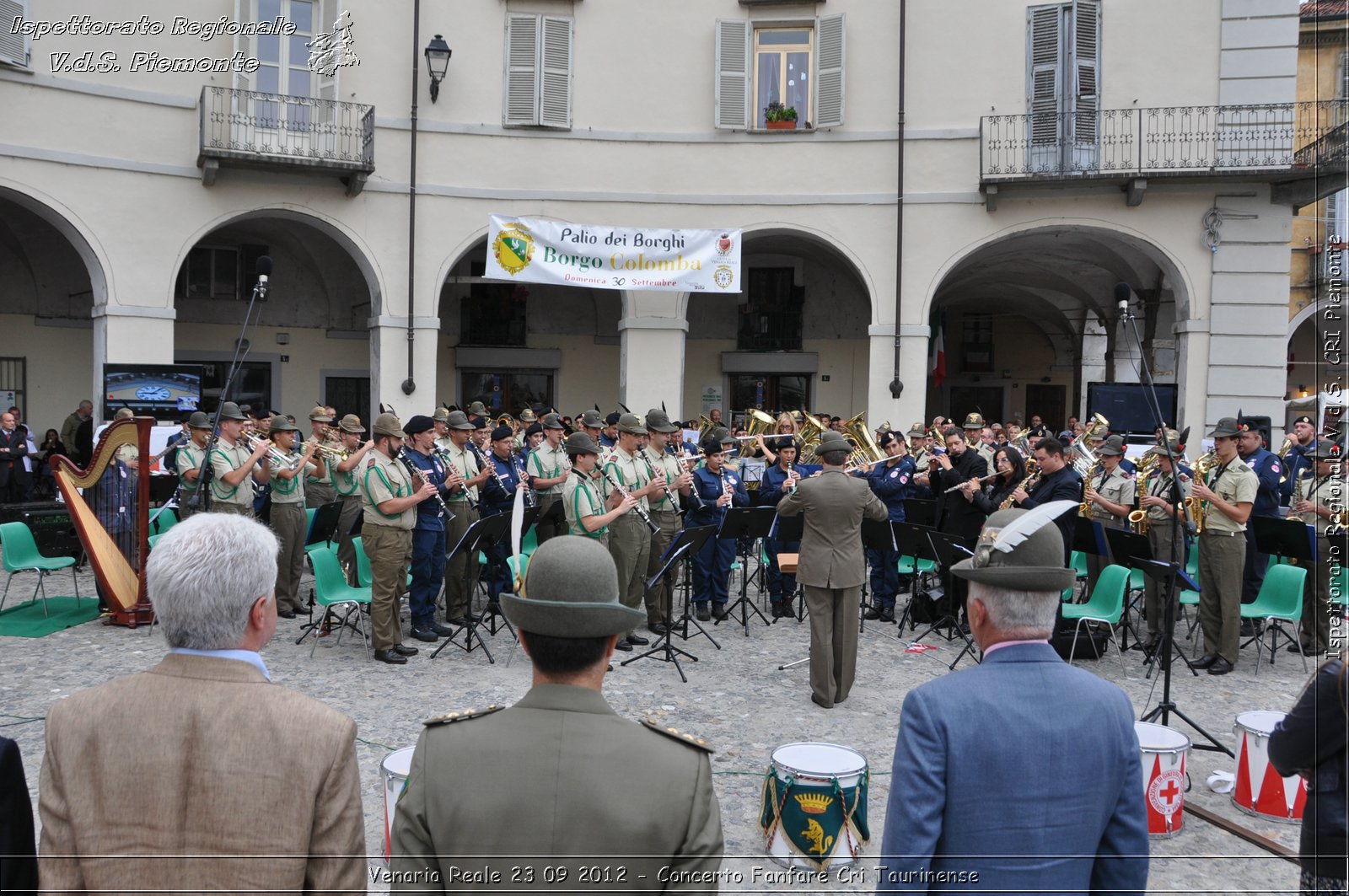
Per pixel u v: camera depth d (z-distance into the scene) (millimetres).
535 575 1965
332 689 6629
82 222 13703
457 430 9109
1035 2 15555
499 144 16047
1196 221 15344
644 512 7598
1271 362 15195
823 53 16125
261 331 19031
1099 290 20531
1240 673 7531
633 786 1795
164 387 12375
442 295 20250
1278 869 4336
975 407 25281
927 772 2072
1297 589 7324
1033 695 2125
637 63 16297
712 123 16297
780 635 8664
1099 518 9086
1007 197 15664
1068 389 24797
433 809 1822
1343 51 14961
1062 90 15398
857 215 16031
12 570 8398
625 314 16547
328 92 15281
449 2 15875
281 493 8969
